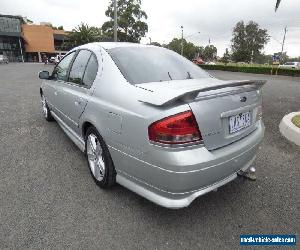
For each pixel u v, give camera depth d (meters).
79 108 3.39
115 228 2.54
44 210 2.77
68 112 3.90
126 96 2.62
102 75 3.10
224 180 2.59
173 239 2.43
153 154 2.27
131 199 2.98
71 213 2.73
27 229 2.50
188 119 2.21
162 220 2.66
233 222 2.67
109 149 2.78
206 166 2.27
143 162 2.39
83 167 3.73
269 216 2.77
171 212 2.78
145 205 2.88
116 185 3.23
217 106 2.40
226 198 3.06
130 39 56.62
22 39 73.00
